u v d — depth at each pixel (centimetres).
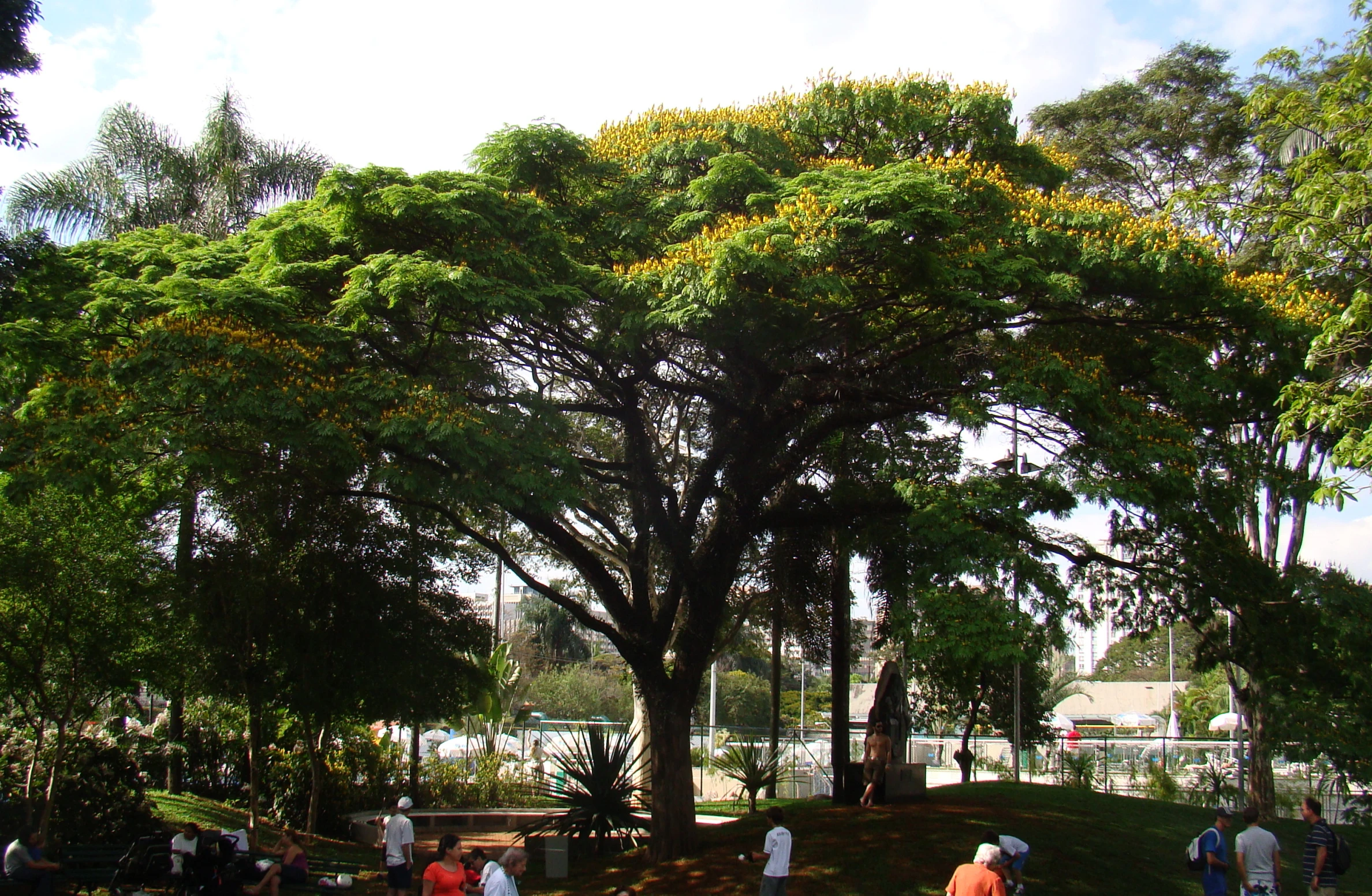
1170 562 1347
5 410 1411
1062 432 1314
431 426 1097
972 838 1451
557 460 1210
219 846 1320
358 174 1209
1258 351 1312
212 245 1351
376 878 1561
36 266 1212
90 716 1617
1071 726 3809
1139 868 1390
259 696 1644
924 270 1180
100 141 2120
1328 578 1288
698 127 1430
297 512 1619
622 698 5428
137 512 1478
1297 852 1600
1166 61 2183
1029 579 1190
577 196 1423
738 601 2242
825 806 1744
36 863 1135
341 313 1154
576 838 1653
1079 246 1241
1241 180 2122
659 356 1415
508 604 7331
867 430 1656
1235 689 1780
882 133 1488
